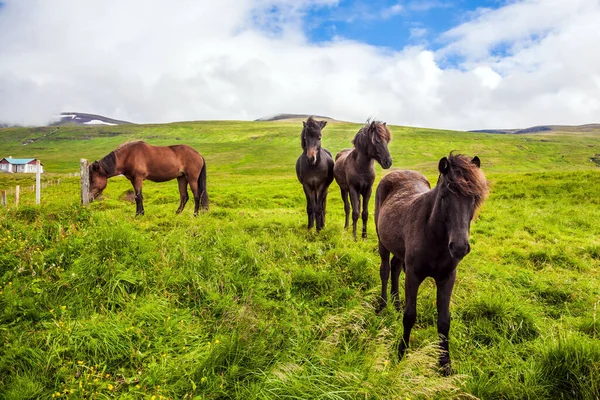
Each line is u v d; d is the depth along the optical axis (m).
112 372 3.40
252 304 4.62
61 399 3.02
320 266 5.98
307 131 8.39
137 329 3.83
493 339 4.30
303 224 9.27
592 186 15.49
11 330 3.77
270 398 2.90
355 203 8.49
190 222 8.26
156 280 4.91
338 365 3.35
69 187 23.72
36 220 6.79
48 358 3.35
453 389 3.04
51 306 4.25
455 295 5.24
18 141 174.00
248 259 5.91
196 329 4.07
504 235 9.40
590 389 3.08
